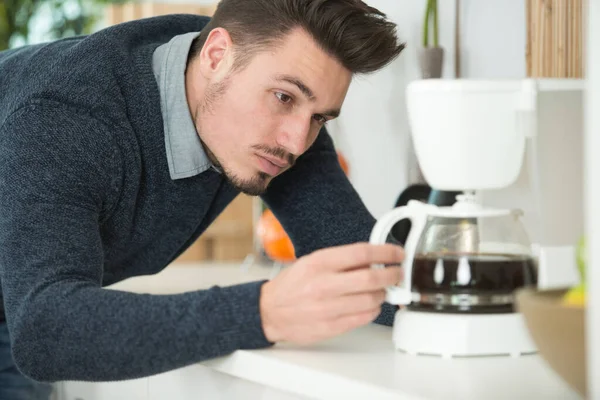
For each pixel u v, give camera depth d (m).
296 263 1.14
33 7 3.80
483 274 1.12
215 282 2.21
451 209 1.17
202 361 1.23
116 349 1.13
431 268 1.14
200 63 1.54
